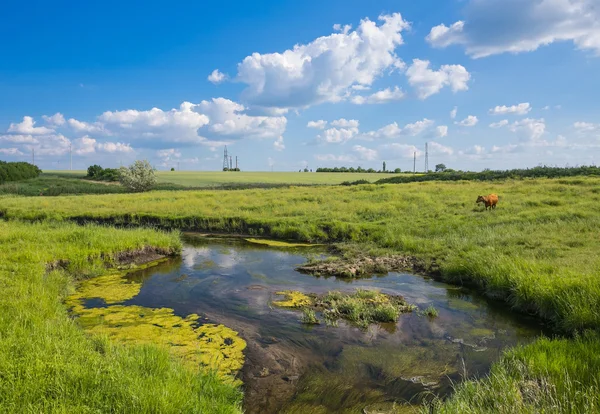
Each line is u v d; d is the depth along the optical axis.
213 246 17.52
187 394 4.85
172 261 14.40
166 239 15.55
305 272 12.84
